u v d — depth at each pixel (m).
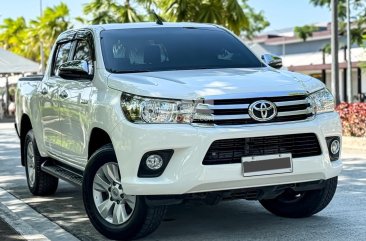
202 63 6.80
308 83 6.05
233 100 5.59
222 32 7.47
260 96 5.65
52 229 6.82
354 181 9.52
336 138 6.12
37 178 8.57
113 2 24.95
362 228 6.45
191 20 22.55
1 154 14.95
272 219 6.95
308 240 6.01
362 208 7.47
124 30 7.11
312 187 6.08
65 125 7.15
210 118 5.53
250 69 6.64
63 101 7.14
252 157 5.60
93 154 6.18
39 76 8.90
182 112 5.57
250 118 5.61
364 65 19.98
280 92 5.73
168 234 6.36
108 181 6.10
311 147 5.88
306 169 5.81
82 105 6.55
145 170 5.61
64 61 7.67
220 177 5.51
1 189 9.60
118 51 6.71
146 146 5.55
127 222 5.88
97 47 6.77
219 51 7.07
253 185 5.66
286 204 6.95
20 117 8.98
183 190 5.52
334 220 6.84
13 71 32.09
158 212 5.78
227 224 6.76
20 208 8.02
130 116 5.70
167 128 5.52
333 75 17.80
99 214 6.16
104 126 6.00
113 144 5.84
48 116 7.74
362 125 15.34
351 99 37.56
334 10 17.56
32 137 8.55
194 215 7.23
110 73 6.37
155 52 6.82
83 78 6.61
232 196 5.78
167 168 5.56
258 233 6.33
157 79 5.96
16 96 9.23
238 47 7.26
